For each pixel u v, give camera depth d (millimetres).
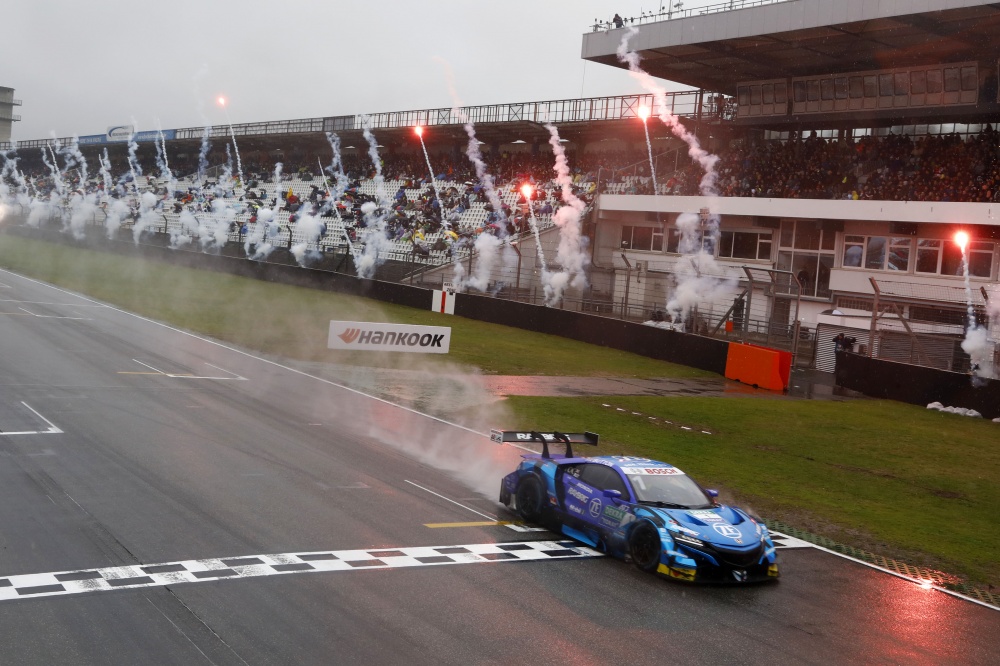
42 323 32250
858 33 40500
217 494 13148
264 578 9914
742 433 23250
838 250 45625
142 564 10062
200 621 8594
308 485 14133
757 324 42875
